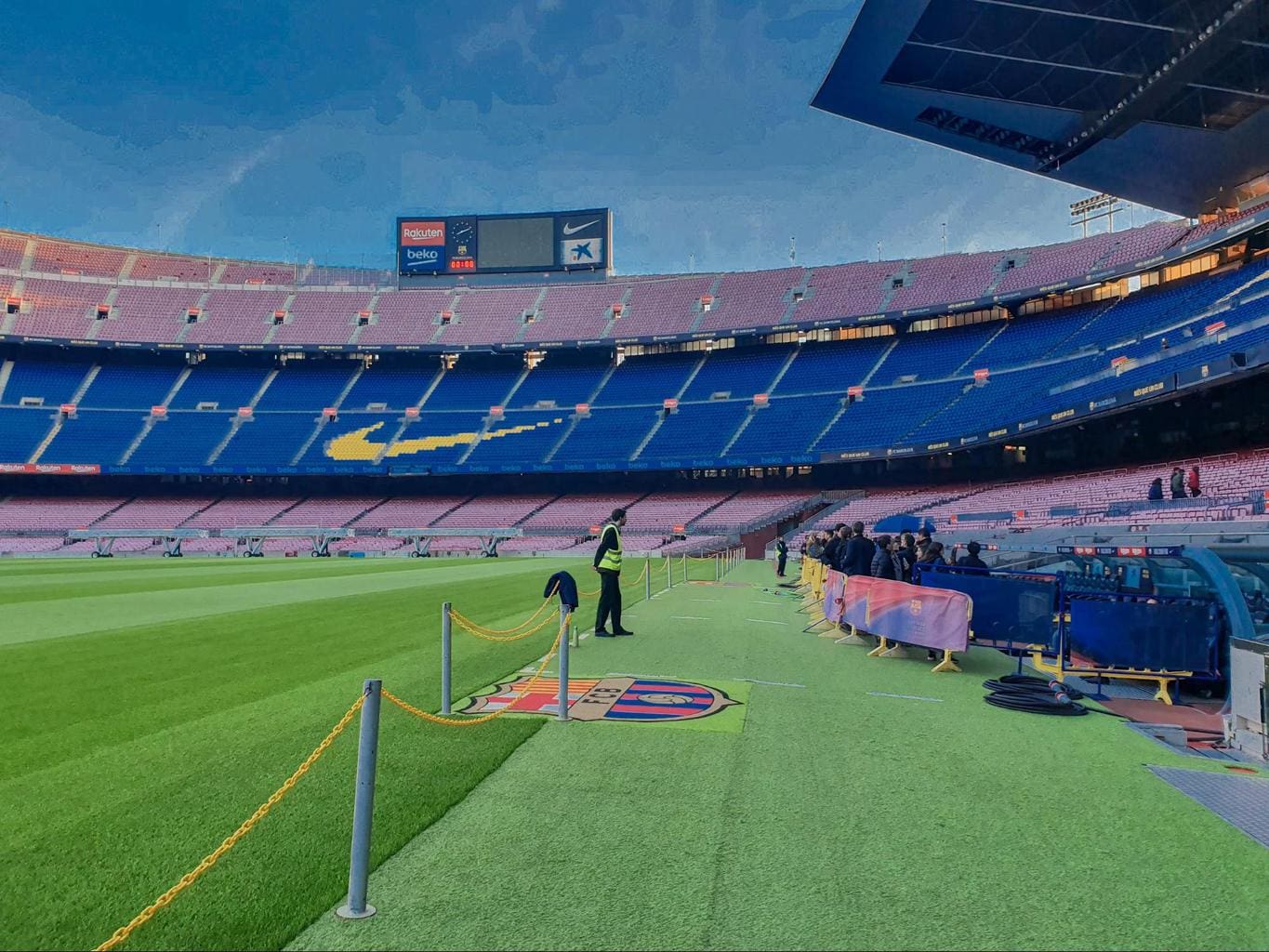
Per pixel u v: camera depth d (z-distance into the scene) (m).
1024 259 51.66
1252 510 17.81
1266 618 8.57
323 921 3.59
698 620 14.72
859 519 44.53
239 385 62.53
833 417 50.81
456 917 3.63
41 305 60.91
